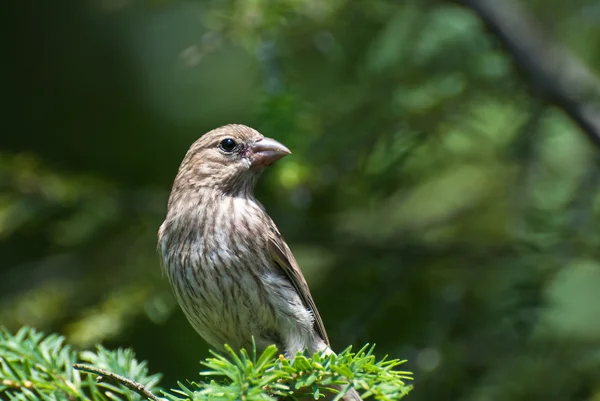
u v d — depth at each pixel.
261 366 6.82
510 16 11.12
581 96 11.06
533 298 10.57
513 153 11.25
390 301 11.16
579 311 12.72
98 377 7.92
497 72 11.18
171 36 12.92
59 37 13.19
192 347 11.38
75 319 10.79
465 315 10.87
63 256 11.62
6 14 13.35
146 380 8.19
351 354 7.09
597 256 10.99
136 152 13.05
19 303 10.85
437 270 11.70
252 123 10.46
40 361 7.97
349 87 11.04
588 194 11.11
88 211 11.54
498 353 10.48
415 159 11.98
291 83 10.36
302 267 11.80
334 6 10.62
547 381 10.31
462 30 11.28
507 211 12.23
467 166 12.62
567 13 12.41
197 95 12.85
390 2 11.11
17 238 12.65
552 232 11.08
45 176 11.55
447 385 10.41
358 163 11.02
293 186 10.59
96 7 13.03
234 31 10.16
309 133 10.61
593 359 10.38
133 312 10.42
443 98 11.01
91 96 13.18
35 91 13.32
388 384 7.01
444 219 12.48
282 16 10.08
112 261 11.33
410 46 11.12
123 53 13.04
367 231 12.33
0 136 13.38
